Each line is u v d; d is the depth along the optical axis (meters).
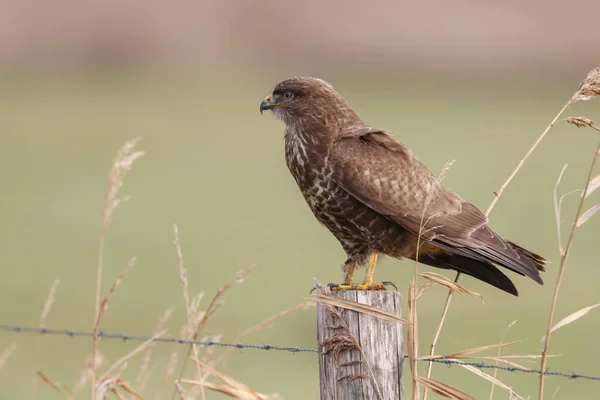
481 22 65.25
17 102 53.62
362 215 8.30
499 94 58.34
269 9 67.38
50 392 12.58
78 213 26.98
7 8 64.94
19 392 12.62
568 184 30.20
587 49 62.62
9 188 30.59
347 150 8.34
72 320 16.47
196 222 26.08
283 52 66.31
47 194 29.70
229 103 56.06
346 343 6.12
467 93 58.75
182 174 34.28
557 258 21.44
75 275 19.83
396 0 67.19
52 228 24.92
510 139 41.69
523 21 64.69
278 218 26.80
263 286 19.17
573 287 19.27
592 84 6.98
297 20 67.31
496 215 26.02
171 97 57.75
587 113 48.84
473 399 6.16
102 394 6.18
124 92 58.88
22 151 38.38
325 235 24.59
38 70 63.41
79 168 34.69
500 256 7.86
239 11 67.56
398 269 19.42
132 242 23.34
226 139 43.22
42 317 6.80
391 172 8.21
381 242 8.37
